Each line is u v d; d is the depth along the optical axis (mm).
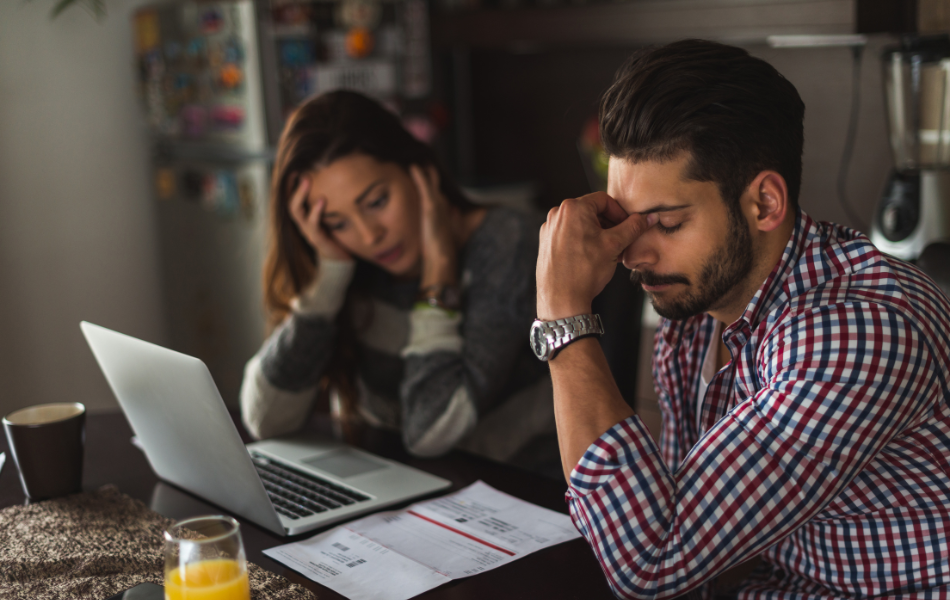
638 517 847
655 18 2395
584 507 875
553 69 3203
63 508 1155
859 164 2375
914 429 878
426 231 1529
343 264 1563
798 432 828
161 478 1302
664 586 848
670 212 887
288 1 2840
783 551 999
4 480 1291
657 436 2217
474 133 3555
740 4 2158
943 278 1281
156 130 3248
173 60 3092
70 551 1009
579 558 989
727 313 995
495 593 913
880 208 1823
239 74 2861
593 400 899
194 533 770
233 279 3088
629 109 877
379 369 1660
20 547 1022
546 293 952
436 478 1254
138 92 3275
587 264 938
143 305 3426
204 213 3127
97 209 3258
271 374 1539
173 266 3373
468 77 3506
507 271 1516
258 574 941
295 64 2869
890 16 1832
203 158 3072
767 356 899
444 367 1437
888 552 897
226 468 1089
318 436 1501
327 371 1685
